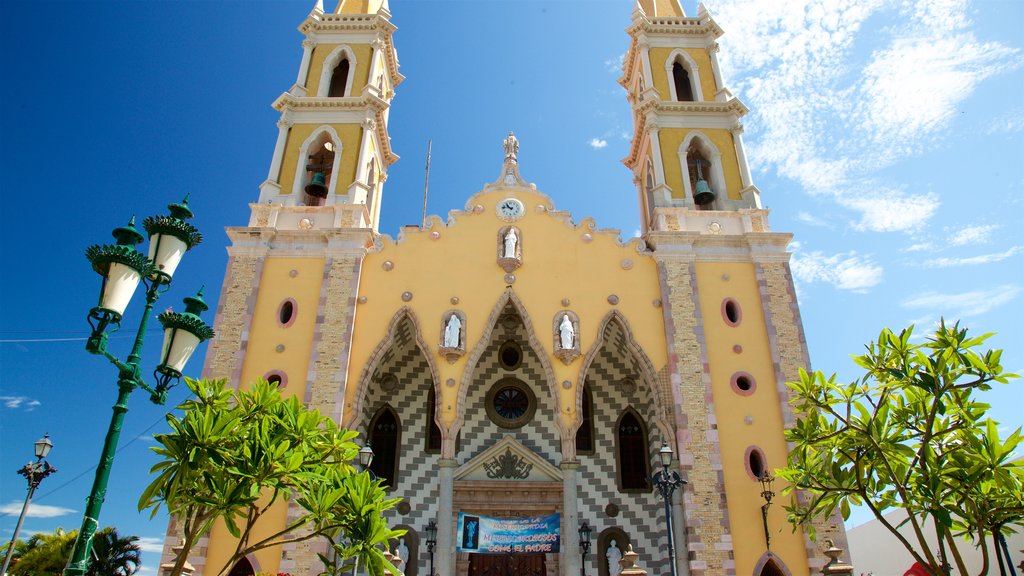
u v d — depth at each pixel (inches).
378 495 596.4
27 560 1684.3
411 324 1226.6
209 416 547.8
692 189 1441.9
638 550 1187.3
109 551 1481.3
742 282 1255.5
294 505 1039.6
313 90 1491.1
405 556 1173.1
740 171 1406.3
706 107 1465.3
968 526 656.4
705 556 1018.7
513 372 1342.3
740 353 1188.5
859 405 687.1
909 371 645.3
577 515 1125.7
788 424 1122.7
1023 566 736.3
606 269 1259.2
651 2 1705.2
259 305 1203.9
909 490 677.3
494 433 1286.9
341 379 1131.9
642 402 1300.4
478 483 1211.9
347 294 1206.9
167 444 543.2
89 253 447.5
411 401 1298.0
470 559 1192.8
